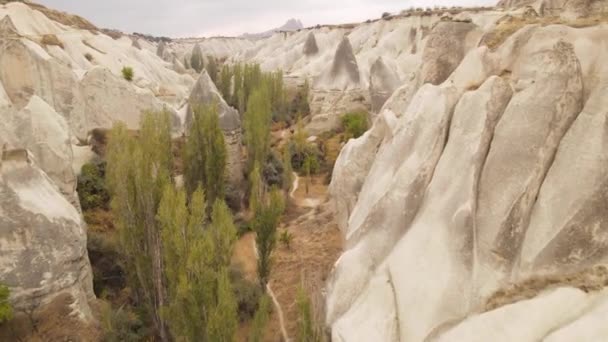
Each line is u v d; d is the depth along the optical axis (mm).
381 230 14430
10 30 28031
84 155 30188
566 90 11445
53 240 16328
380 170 16500
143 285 19469
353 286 14156
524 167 11453
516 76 13289
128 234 19344
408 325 11664
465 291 11281
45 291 16016
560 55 11758
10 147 16516
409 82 20344
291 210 32094
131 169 18969
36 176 17094
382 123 20031
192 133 27562
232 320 15102
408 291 12141
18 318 15508
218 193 28047
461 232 11883
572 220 10242
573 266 10102
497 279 11062
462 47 17375
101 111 32969
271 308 20875
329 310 14367
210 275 15602
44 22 47250
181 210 16469
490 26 17438
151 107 34938
